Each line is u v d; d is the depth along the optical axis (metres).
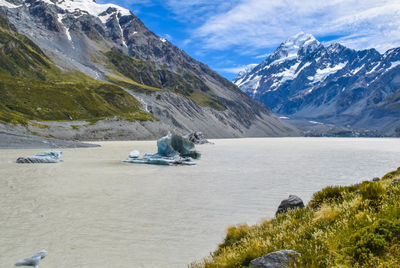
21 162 63.16
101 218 21.98
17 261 14.40
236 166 60.03
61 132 160.12
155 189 34.41
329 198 14.30
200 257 14.86
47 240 17.33
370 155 88.25
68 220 21.44
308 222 11.27
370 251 7.11
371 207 10.23
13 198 28.91
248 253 9.76
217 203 26.97
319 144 174.88
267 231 12.34
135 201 27.91
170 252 15.58
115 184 38.03
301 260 7.99
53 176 45.12
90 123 187.12
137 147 123.25
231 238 14.41
